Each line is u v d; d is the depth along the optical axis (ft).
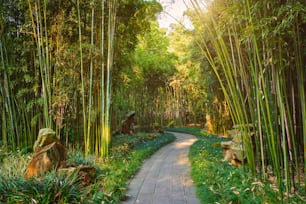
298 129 10.07
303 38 8.36
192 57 26.86
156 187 10.72
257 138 10.40
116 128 30.68
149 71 38.91
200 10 10.83
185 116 61.26
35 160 10.27
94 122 16.43
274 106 9.21
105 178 10.98
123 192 9.64
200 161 14.42
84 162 12.08
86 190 9.17
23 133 15.89
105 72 16.92
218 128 33.65
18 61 15.80
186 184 11.07
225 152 14.66
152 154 20.80
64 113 15.78
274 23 7.70
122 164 14.44
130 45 20.79
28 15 15.24
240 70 10.69
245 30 8.13
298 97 9.73
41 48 15.29
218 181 9.89
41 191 7.86
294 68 9.11
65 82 15.61
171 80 49.65
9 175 10.02
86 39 16.43
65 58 15.30
